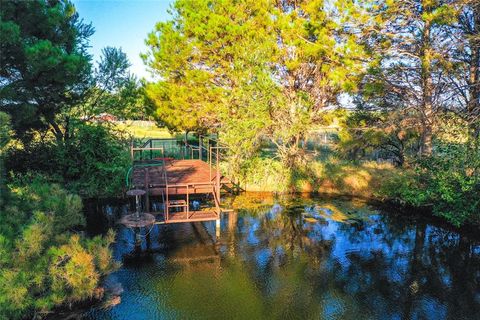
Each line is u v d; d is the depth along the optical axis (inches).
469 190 334.6
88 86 486.9
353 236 345.1
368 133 497.4
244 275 266.7
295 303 231.1
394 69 418.0
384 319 214.2
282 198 471.5
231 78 494.6
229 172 493.0
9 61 339.0
